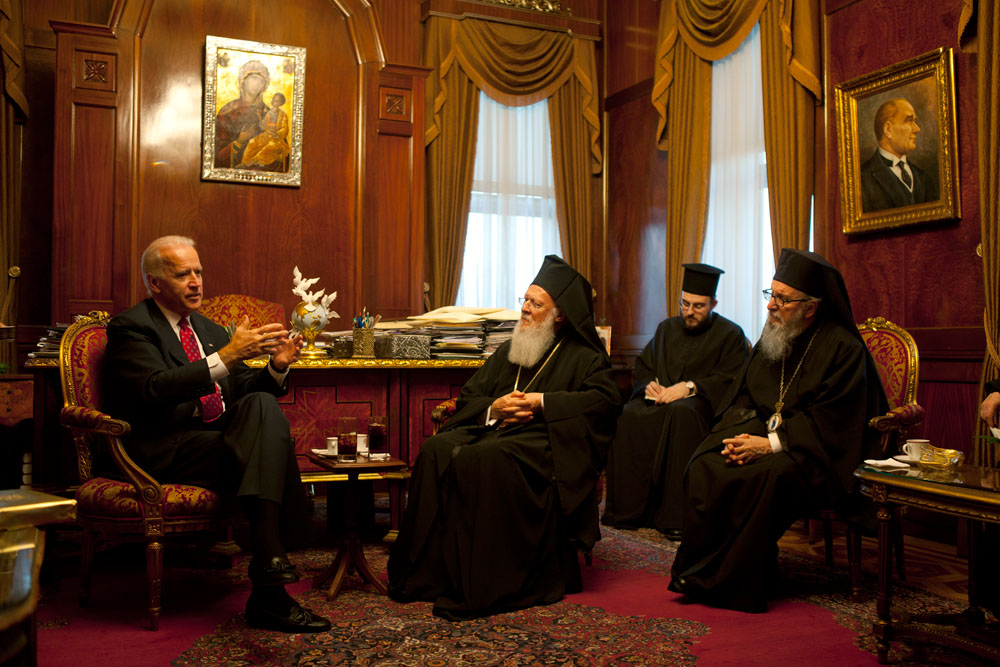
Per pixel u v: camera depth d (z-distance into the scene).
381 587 3.34
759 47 6.24
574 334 3.84
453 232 7.38
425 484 3.30
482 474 3.17
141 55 6.05
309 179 6.56
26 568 1.34
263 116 6.34
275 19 6.46
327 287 6.61
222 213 6.33
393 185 6.75
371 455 3.45
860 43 5.26
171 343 3.28
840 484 3.30
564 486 3.32
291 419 4.21
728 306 6.50
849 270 5.32
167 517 2.93
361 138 6.66
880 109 5.00
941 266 4.73
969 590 2.84
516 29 7.68
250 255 6.40
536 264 7.83
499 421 3.58
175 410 3.18
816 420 3.35
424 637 2.78
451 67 7.40
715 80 6.67
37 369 3.84
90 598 3.27
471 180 7.48
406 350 4.46
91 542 3.14
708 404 4.96
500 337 4.76
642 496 4.84
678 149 6.88
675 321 5.46
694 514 3.37
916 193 4.79
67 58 5.77
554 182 7.86
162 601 3.24
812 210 5.77
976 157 4.52
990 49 4.34
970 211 4.57
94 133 5.84
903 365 3.74
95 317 3.61
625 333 7.78
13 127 5.89
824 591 3.44
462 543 3.15
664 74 7.01
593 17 8.07
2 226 5.75
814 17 5.61
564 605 3.21
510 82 7.61
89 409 2.98
